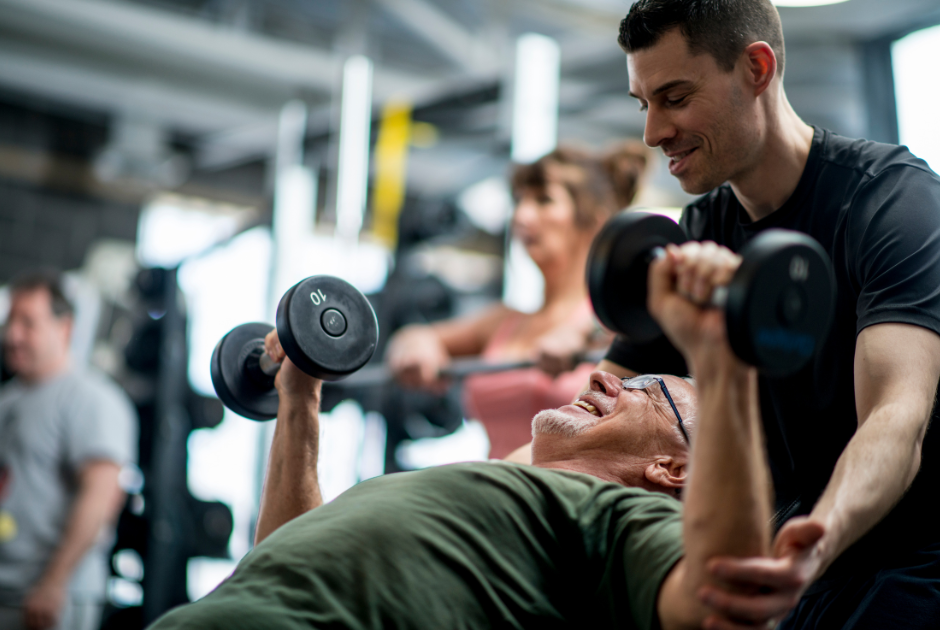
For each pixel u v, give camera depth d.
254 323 1.88
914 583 1.56
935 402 1.56
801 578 1.06
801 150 1.67
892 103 4.06
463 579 1.27
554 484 1.39
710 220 1.87
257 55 6.02
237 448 5.84
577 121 5.98
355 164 4.74
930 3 3.86
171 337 4.80
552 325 3.00
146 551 4.44
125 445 3.54
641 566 1.19
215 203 7.56
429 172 7.00
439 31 5.89
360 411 4.75
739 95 1.57
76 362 5.38
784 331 1.04
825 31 4.16
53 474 3.42
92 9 5.67
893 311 1.44
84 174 7.18
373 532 1.30
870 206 1.56
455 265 7.48
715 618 1.07
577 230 2.98
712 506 1.06
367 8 6.18
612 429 1.64
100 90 6.27
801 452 1.71
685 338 1.08
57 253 7.10
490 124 5.04
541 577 1.31
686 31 1.55
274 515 1.66
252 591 1.28
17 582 3.33
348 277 4.71
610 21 5.88
